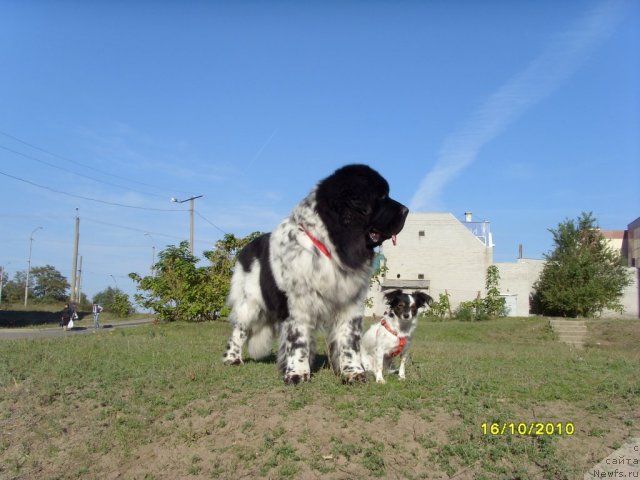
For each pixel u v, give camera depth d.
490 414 1.96
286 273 2.29
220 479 1.67
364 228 2.22
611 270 12.30
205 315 7.86
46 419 2.06
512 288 13.46
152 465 1.78
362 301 2.36
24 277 32.41
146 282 7.84
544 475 1.62
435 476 1.63
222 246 8.02
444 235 13.42
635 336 7.96
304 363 2.30
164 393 2.27
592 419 1.97
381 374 2.37
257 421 1.94
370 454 1.71
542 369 2.75
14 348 3.26
